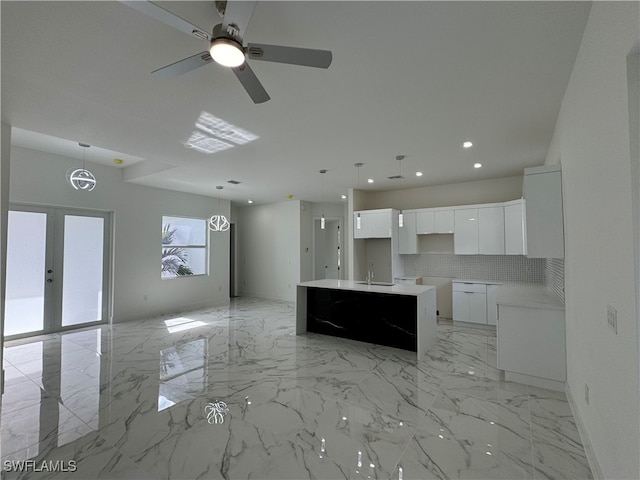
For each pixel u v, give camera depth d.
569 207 2.62
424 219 6.10
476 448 2.16
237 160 4.58
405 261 6.60
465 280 5.67
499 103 2.82
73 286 5.52
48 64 2.23
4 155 3.18
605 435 1.72
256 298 8.98
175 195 7.00
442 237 6.26
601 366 1.78
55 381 3.29
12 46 2.02
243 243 9.44
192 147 4.00
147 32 1.91
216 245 7.89
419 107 2.90
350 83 2.48
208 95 2.68
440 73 2.34
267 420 2.52
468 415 2.60
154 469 1.96
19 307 4.93
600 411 1.81
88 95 2.68
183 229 7.30
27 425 2.45
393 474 1.91
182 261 7.27
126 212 6.12
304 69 2.29
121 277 6.04
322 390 3.07
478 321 5.41
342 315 4.94
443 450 2.14
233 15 1.51
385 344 4.52
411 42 2.00
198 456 2.08
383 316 4.55
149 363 3.82
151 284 6.52
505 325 3.29
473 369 3.61
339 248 8.82
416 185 6.32
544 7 1.71
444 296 6.14
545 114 3.03
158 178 5.82
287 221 8.51
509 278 5.59
